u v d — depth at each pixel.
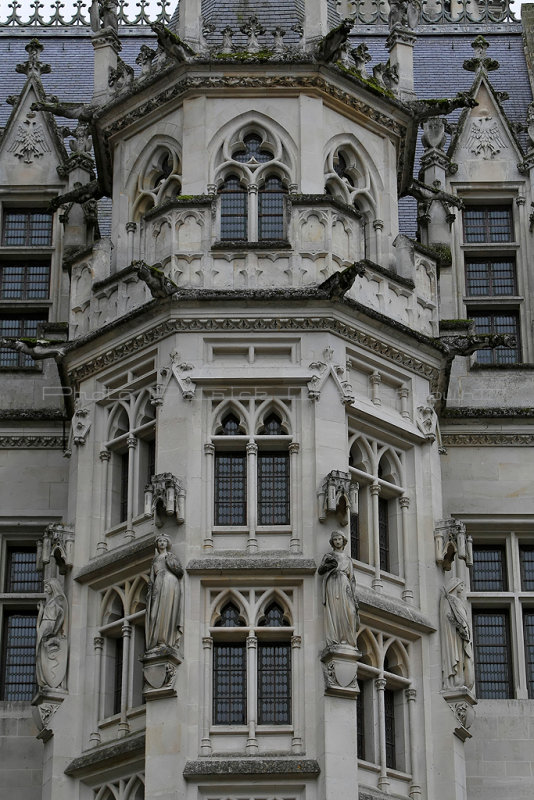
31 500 53.66
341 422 47.72
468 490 53.53
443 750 46.47
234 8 55.84
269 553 46.31
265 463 47.72
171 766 43.75
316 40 52.66
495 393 54.66
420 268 51.78
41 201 58.97
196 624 45.44
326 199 49.94
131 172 53.12
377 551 47.72
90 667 47.31
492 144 59.19
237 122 52.03
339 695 44.38
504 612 52.94
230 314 48.47
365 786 45.00
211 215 49.81
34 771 50.09
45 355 50.66
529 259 57.53
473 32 69.81
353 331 48.88
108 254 51.59
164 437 47.50
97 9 56.09
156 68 53.31
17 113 59.84
